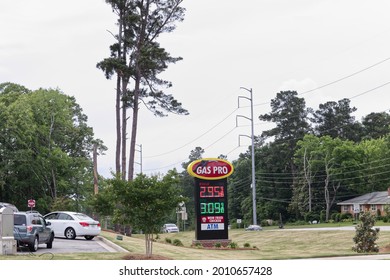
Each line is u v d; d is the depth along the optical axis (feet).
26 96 265.95
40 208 254.27
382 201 330.95
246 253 118.52
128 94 190.80
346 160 383.24
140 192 74.23
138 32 190.70
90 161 281.74
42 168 254.06
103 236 127.44
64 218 122.31
